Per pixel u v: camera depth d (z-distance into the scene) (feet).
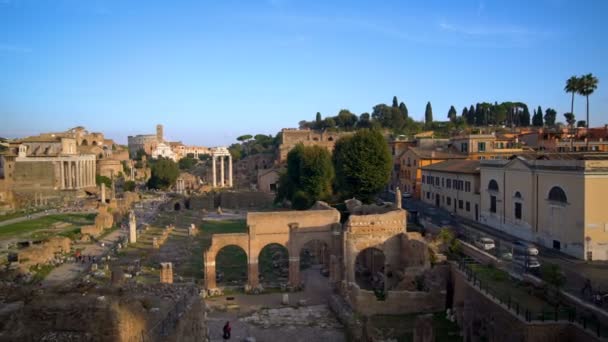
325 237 186.09
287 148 577.43
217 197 463.42
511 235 194.59
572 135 342.44
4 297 92.63
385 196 366.02
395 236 176.76
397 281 172.86
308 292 179.73
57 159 471.21
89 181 522.47
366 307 146.92
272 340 133.08
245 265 222.48
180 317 92.63
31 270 180.24
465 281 136.05
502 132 454.81
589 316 99.55
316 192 302.04
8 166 456.04
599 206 149.59
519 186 188.44
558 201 163.22
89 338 74.18
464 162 272.51
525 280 125.49
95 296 90.74
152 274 196.03
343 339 134.10
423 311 148.56
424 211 273.33
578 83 289.53
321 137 597.52
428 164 329.93
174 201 440.45
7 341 72.69
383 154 266.98
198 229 321.52
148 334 81.35
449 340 125.59
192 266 214.48
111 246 249.14
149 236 283.18
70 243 241.76
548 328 98.07
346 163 269.44
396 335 129.80
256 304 165.07
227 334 132.98
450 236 173.78
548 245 169.17
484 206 221.87
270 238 182.09
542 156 187.01
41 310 78.54
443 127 648.79
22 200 423.23
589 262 146.72
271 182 520.01
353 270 173.37
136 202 453.17
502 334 108.17
